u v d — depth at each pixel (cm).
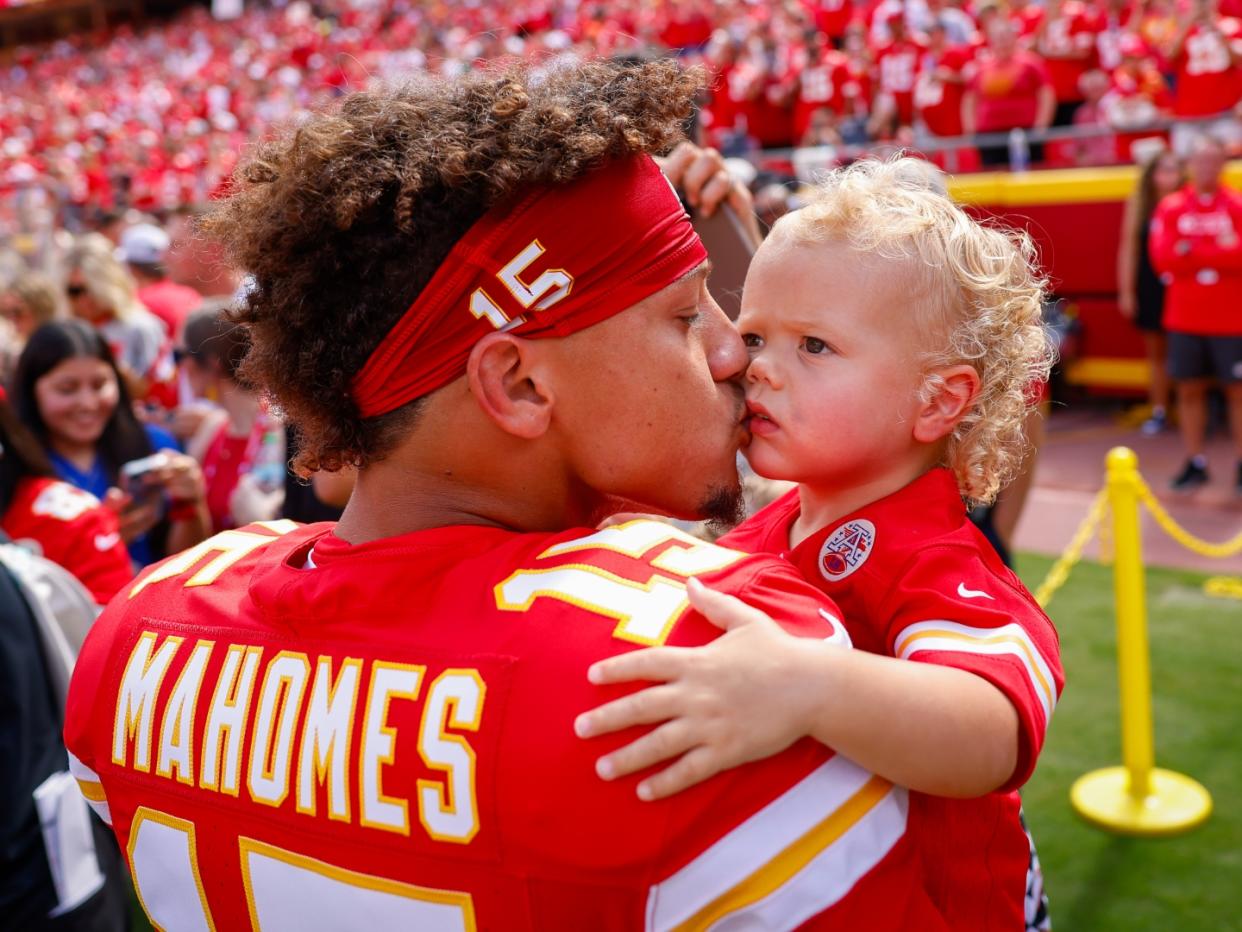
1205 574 511
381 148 90
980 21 993
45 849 168
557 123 87
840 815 82
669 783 78
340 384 93
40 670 171
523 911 83
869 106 1093
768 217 248
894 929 84
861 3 1329
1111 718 380
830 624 89
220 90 2184
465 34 1911
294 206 90
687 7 1497
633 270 92
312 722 89
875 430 108
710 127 1154
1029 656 93
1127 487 311
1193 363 616
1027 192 823
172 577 111
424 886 85
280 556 107
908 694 84
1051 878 296
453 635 87
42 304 538
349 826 87
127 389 333
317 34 2266
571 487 102
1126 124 795
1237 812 321
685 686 79
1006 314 111
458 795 83
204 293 626
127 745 102
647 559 91
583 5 1778
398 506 99
